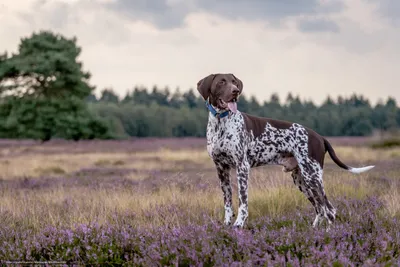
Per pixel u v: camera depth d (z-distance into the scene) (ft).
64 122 129.49
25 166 59.88
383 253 14.32
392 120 368.27
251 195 26.96
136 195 28.48
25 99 128.98
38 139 144.25
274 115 382.83
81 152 90.68
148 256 14.88
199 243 15.21
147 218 22.76
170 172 50.44
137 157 76.07
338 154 69.36
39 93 130.52
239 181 20.85
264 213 23.91
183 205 25.41
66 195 31.58
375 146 88.33
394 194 25.49
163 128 331.98
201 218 21.59
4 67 128.47
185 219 22.11
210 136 21.33
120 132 165.37
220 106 20.76
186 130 344.08
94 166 60.49
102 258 15.62
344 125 370.53
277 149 21.70
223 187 21.85
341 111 397.80
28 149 100.42
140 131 329.52
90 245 16.81
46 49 136.67
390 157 64.75
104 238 16.99
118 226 18.75
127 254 16.10
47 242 17.20
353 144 104.37
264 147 21.62
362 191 28.66
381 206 23.32
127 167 58.13
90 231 17.83
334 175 35.65
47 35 138.21
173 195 26.94
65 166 60.34
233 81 21.03
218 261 13.60
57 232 18.28
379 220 18.49
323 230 16.57
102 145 116.88
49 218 23.20
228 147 20.77
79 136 135.33
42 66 126.93
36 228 21.42
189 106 445.78
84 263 15.57
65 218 23.72
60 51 137.08
